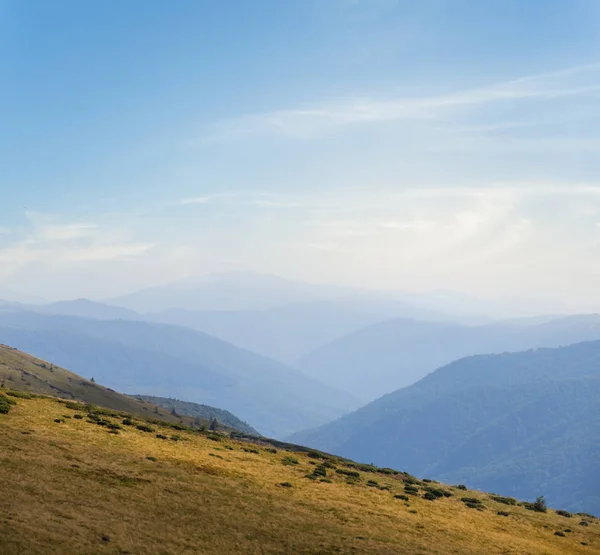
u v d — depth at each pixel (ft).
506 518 237.04
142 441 231.30
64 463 176.65
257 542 149.59
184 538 141.79
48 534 126.11
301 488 212.84
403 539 174.19
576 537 226.58
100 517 142.61
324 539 160.76
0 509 132.98
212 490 183.93
